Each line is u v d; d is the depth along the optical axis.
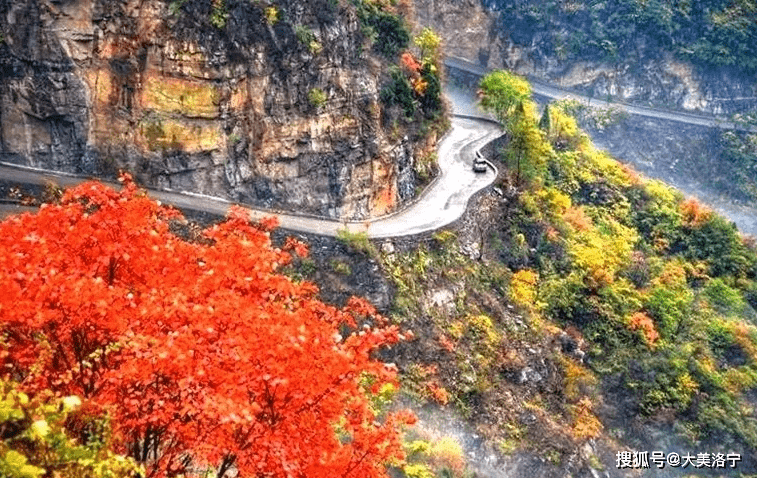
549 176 80.69
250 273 18.55
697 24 150.12
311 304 20.94
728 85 149.88
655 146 141.12
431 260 55.34
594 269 68.81
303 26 53.25
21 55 48.47
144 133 49.97
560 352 60.84
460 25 144.25
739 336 72.44
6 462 11.90
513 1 146.25
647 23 147.12
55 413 13.56
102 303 15.16
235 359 15.03
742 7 150.88
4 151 49.56
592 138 136.62
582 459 52.72
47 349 15.44
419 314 51.59
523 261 66.44
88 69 49.47
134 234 18.47
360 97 56.97
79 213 19.08
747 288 81.94
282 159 53.53
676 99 149.38
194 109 50.25
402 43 63.62
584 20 148.12
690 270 80.56
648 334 66.12
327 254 49.59
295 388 15.09
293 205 54.19
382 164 58.69
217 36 50.12
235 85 51.12
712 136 144.75
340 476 15.77
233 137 51.66
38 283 15.11
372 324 48.41
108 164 50.31
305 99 53.75
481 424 49.72
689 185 140.00
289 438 15.09
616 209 83.06
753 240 90.44
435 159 68.19
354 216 56.91
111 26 49.16
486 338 55.00
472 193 64.81
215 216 48.59
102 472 13.77
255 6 51.25
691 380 64.38
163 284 17.78
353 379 16.06
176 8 48.94
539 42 147.88
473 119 88.25
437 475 41.34
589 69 147.50
